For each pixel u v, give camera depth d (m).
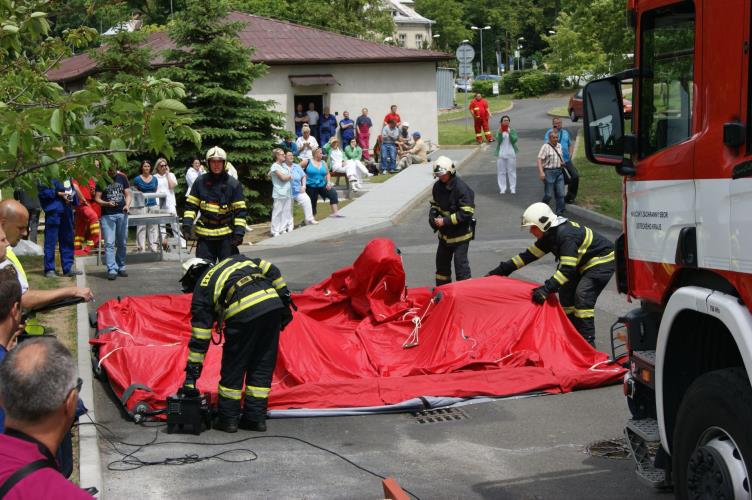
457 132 43.06
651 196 5.48
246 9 48.47
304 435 7.56
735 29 4.63
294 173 20.67
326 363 8.83
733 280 4.57
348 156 26.78
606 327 11.04
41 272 14.55
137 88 7.57
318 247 18.33
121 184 14.37
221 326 7.62
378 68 33.78
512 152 24.70
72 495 2.80
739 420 4.44
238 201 11.77
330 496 6.18
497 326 9.26
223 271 7.52
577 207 21.09
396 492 4.20
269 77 33.09
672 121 5.31
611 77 5.57
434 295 9.73
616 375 8.73
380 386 8.34
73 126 7.47
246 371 7.74
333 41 34.88
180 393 7.57
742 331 4.39
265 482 6.46
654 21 5.49
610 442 7.18
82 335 10.12
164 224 17.58
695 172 4.95
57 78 31.45
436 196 11.84
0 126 6.79
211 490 6.31
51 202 13.84
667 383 5.21
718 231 4.72
